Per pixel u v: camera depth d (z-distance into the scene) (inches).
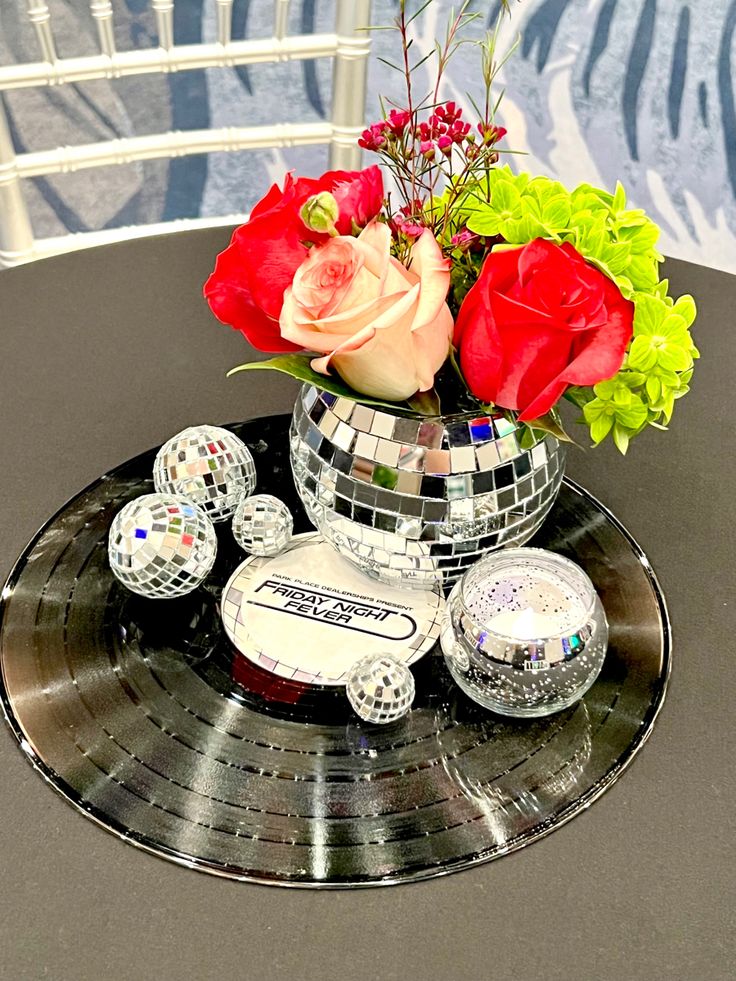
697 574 28.9
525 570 24.8
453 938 20.1
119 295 40.1
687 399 35.6
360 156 54.3
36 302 39.4
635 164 82.4
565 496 31.1
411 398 23.4
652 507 31.1
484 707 24.8
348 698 24.5
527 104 81.5
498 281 20.5
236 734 24.0
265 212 21.8
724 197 81.4
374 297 19.9
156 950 19.7
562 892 21.0
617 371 20.3
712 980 19.6
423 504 24.0
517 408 21.5
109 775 22.9
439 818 22.2
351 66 51.1
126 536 25.8
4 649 25.8
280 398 35.2
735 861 21.7
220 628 26.8
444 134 21.7
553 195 22.5
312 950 19.8
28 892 20.7
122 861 21.3
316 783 22.9
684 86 77.6
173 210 87.4
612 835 22.1
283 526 28.3
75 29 78.0
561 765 23.4
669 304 23.5
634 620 27.0
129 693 24.9
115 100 82.0
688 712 24.9
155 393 35.1
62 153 51.1
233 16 80.2
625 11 75.6
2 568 28.2
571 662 23.2
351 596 27.8
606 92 79.7
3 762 23.2
